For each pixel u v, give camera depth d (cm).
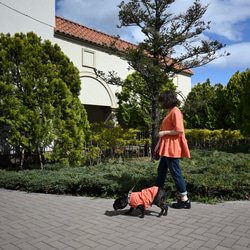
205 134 1346
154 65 777
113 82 830
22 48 731
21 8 928
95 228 328
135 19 738
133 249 264
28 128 708
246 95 1123
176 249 261
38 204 457
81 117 865
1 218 378
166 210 374
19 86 746
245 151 1116
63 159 754
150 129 1134
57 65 805
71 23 1284
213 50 719
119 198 370
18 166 846
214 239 281
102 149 909
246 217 351
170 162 403
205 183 462
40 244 282
